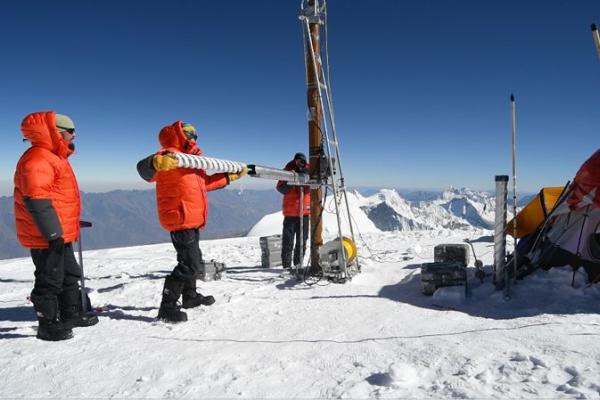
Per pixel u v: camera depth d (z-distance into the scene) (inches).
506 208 171.6
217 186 181.8
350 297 180.9
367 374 100.7
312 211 232.5
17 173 134.7
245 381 101.3
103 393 100.5
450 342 116.0
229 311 167.8
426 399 85.1
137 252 446.0
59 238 136.3
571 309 141.1
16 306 204.4
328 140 218.5
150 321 161.6
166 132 159.6
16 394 102.5
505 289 165.3
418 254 302.5
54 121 135.0
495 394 84.0
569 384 85.9
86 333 149.3
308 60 221.9
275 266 291.0
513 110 160.6
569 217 177.6
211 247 468.4
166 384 102.8
